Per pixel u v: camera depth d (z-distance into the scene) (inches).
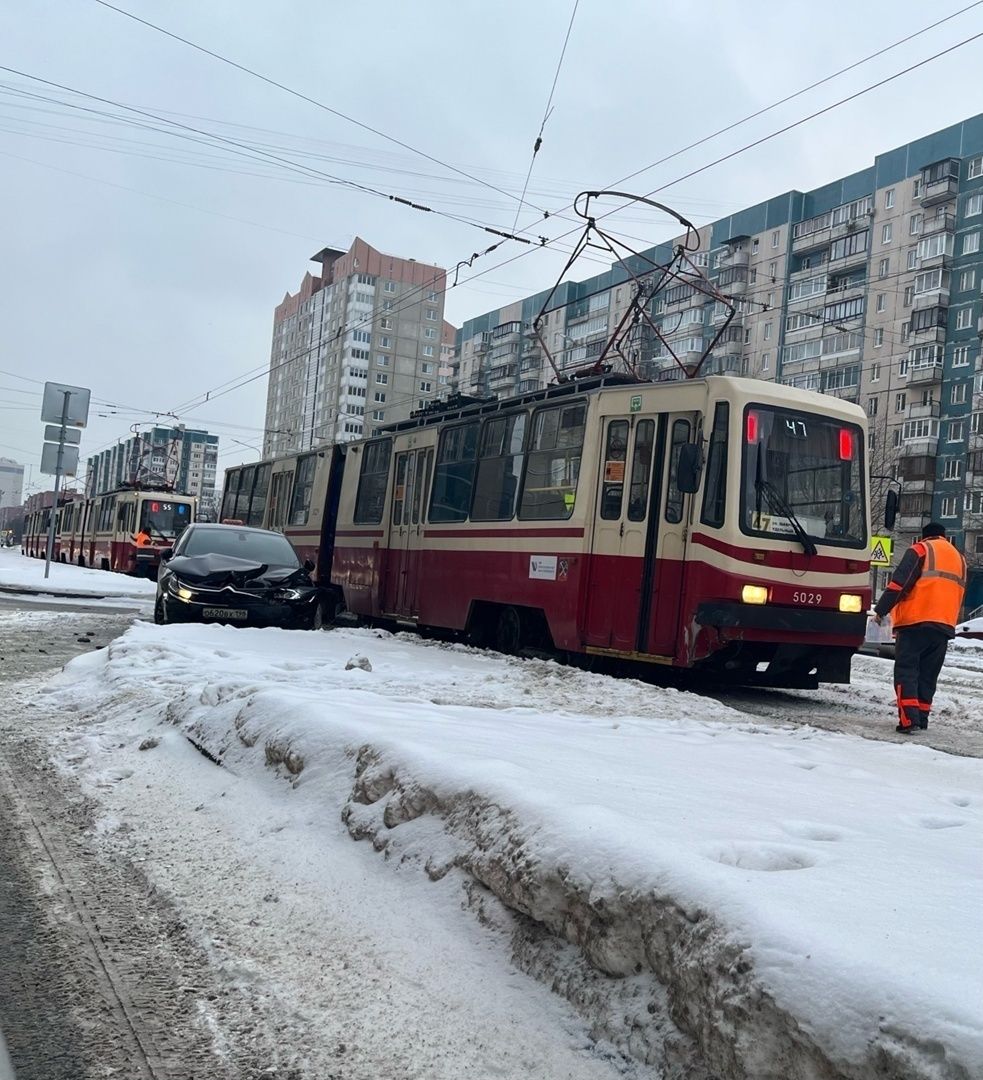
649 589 458.0
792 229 2778.1
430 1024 118.3
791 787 193.6
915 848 139.9
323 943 141.3
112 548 1675.7
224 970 134.6
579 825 130.4
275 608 570.3
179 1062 112.7
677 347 2945.4
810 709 453.1
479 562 573.9
